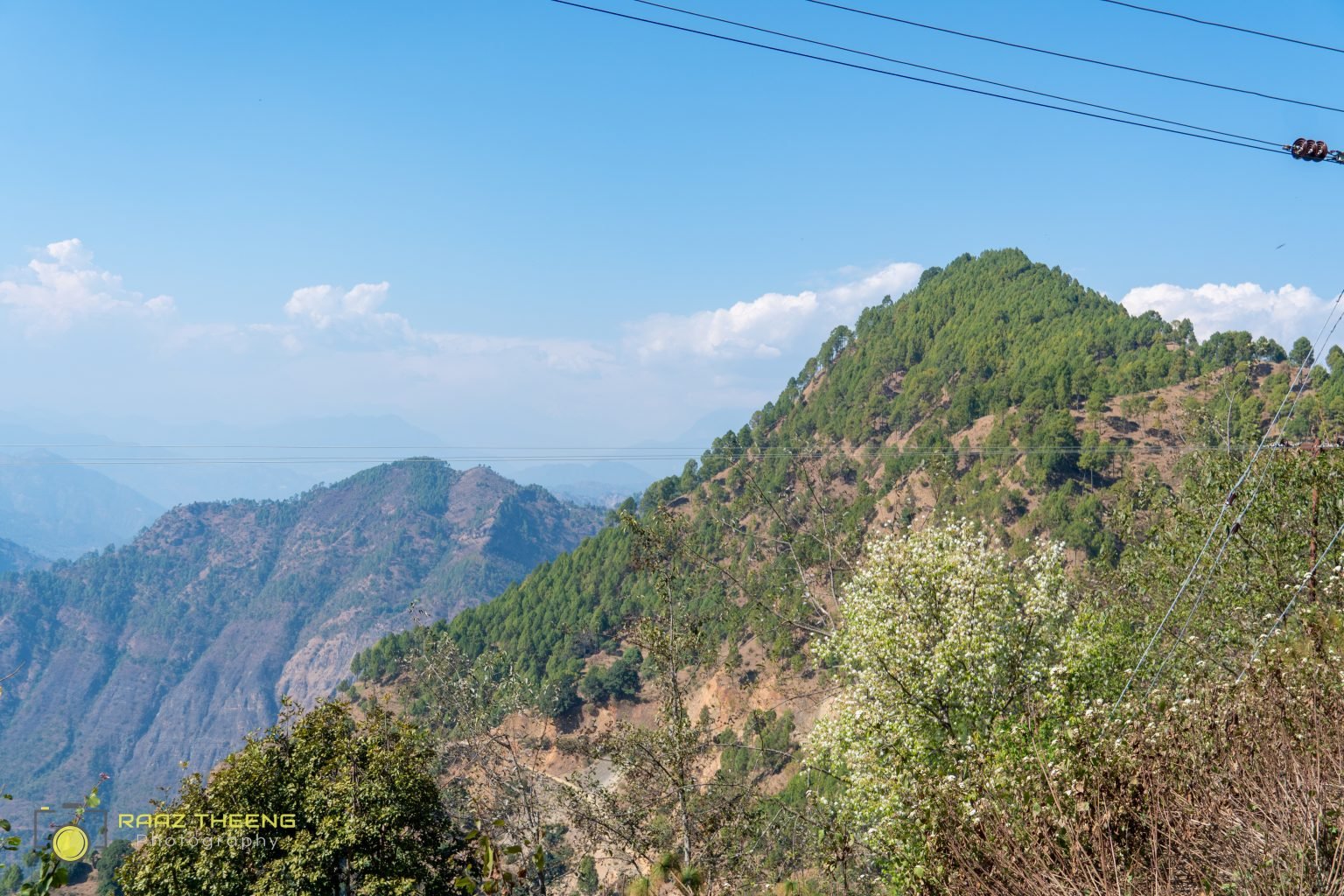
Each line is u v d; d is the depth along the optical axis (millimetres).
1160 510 25031
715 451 143375
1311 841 7438
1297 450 20094
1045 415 108812
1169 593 22188
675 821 21688
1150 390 117500
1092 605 21516
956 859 9688
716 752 23891
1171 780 8961
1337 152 12383
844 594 21562
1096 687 17594
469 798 23609
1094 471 92125
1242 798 8562
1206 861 8102
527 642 108812
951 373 160000
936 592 18766
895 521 21422
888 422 151250
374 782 19750
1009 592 19000
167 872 18578
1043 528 80562
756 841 20453
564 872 22219
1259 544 20406
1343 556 17719
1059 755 10211
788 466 115000
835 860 16266
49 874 7805
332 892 19422
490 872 7445
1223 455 23281
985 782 10109
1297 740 9234
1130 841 8750
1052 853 8695
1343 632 13836
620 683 88562
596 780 23047
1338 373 91000
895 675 17625
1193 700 10477
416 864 19734
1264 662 11289
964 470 115188
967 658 17125
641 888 18281
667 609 23719
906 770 15758
